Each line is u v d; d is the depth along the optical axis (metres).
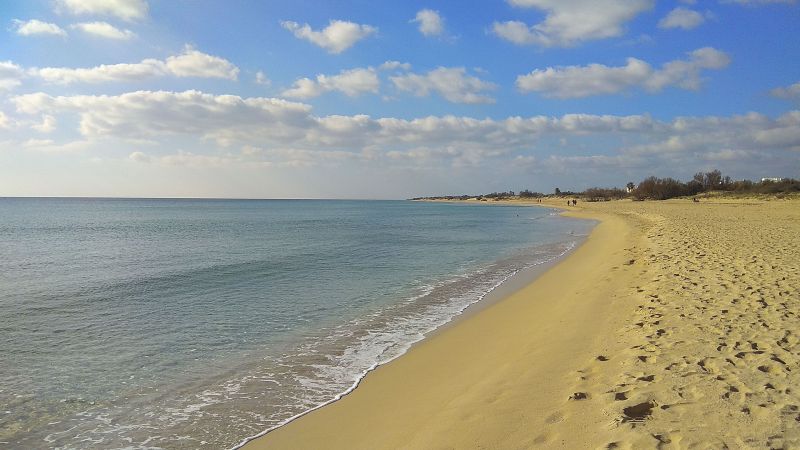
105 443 5.90
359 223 60.19
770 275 12.35
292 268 20.73
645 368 6.42
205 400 7.13
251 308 13.20
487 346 9.30
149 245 31.70
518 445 4.86
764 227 29.20
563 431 4.97
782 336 7.38
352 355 9.14
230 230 46.91
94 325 11.50
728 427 4.60
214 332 10.83
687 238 23.25
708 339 7.45
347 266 21.38
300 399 7.12
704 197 93.31
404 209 131.62
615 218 53.31
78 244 32.72
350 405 6.84
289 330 10.96
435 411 6.26
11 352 9.45
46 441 5.97
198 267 21.08
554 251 26.77
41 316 12.41
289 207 156.38
